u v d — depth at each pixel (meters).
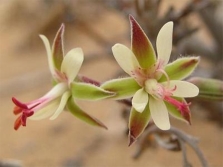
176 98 0.06
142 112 0.06
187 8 0.10
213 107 0.12
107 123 0.15
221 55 0.13
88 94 0.06
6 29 0.20
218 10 0.13
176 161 0.14
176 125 0.14
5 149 0.15
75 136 0.15
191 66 0.06
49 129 0.15
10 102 0.17
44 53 0.19
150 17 0.09
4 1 0.20
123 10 0.11
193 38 0.13
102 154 0.14
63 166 0.14
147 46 0.06
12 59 0.19
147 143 0.09
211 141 0.14
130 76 0.06
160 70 0.06
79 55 0.06
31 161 0.15
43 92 0.16
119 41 0.15
